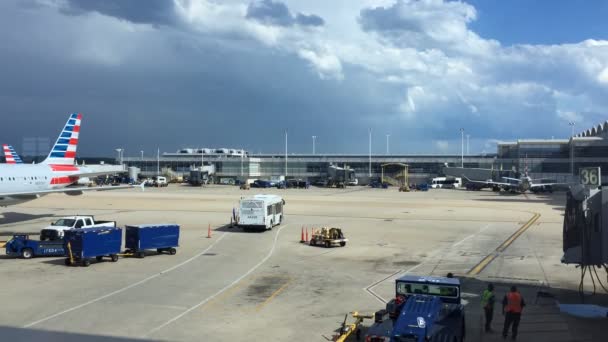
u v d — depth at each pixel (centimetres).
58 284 3247
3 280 3350
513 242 5391
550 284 3438
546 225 6944
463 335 2269
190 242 5178
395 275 3669
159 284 3294
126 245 4338
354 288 3253
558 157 18062
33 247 4166
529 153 18350
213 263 4062
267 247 4909
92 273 3606
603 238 2945
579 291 3228
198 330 2366
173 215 7700
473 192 15488
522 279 3584
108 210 8419
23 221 6738
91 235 3862
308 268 3903
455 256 4509
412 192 15150
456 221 7356
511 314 2295
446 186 18788
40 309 2667
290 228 6369
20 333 2277
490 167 19738
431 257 4453
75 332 2303
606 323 2564
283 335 2314
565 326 2512
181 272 3691
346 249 4859
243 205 5897
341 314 2664
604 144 16988
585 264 2945
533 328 2483
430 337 1947
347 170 18875
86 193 13150
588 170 3266
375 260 4284
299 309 2752
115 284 3278
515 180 15050
